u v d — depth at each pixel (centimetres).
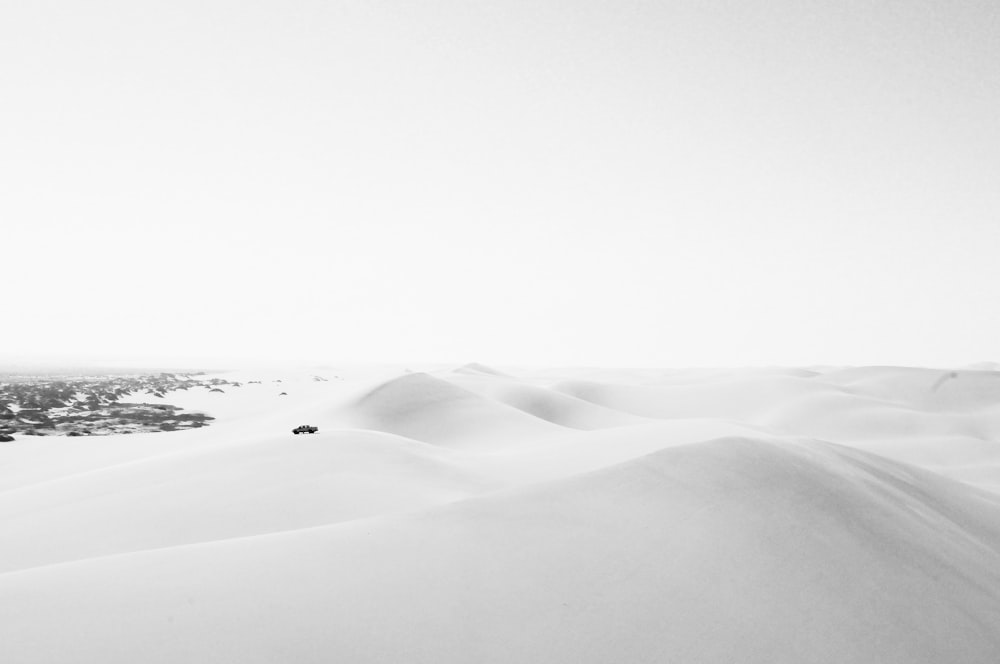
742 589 808
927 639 805
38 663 544
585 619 698
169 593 694
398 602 699
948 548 1203
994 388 9694
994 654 823
